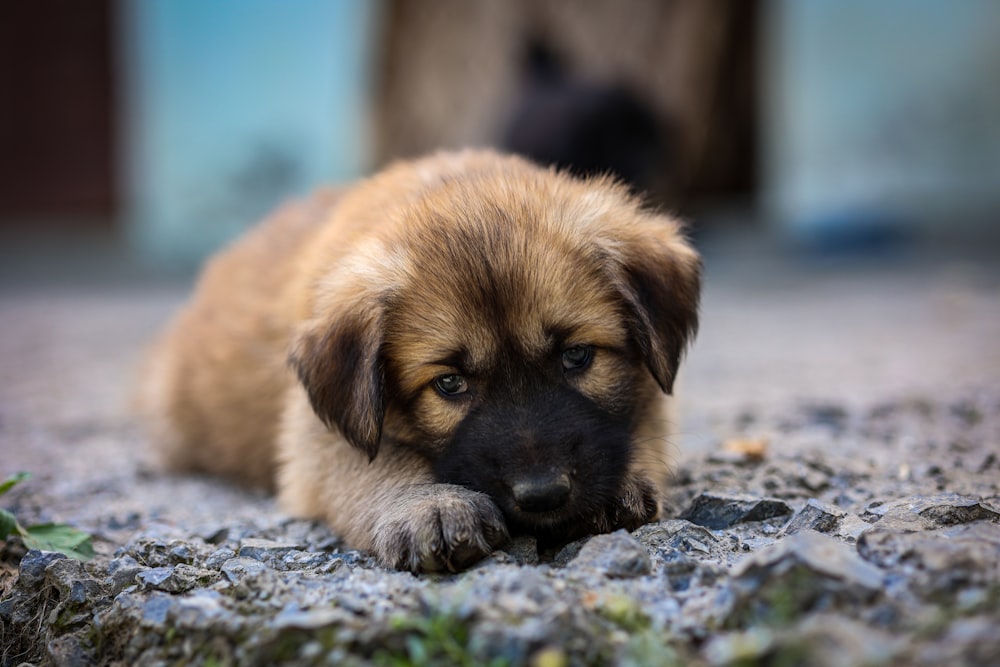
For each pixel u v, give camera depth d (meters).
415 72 2.53
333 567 0.80
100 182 3.16
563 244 0.84
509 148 1.88
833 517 0.80
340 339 0.83
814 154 2.95
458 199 0.87
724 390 1.19
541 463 0.79
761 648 0.68
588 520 0.81
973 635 0.67
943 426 1.00
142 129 3.08
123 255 3.16
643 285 0.86
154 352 1.13
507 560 0.79
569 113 1.85
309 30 2.88
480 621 0.71
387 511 0.82
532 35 2.14
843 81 2.90
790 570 0.71
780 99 2.91
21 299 2.53
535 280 0.82
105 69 3.09
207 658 0.73
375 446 0.82
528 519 0.80
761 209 2.97
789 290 2.24
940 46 2.81
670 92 2.45
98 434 1.15
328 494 0.87
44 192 3.20
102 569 0.82
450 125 2.49
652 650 0.69
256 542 0.83
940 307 1.79
